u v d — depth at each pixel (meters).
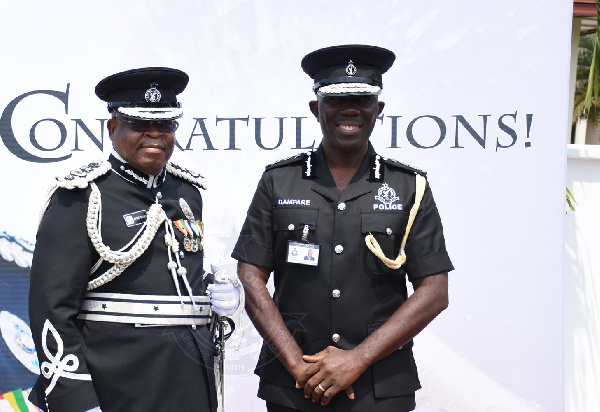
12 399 2.78
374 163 2.08
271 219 2.08
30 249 2.80
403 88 2.79
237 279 1.96
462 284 2.81
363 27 2.79
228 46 2.81
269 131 2.83
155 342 1.75
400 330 1.92
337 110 1.99
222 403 1.93
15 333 2.80
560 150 2.77
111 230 1.74
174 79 1.85
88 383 1.67
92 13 2.79
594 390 3.04
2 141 2.80
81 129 2.81
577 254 3.07
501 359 2.81
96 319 1.75
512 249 2.80
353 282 1.98
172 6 2.80
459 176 2.80
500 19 2.76
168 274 1.80
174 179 2.02
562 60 2.76
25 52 2.79
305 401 1.97
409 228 2.02
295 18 2.79
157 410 1.74
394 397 1.96
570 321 3.05
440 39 2.78
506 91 2.77
